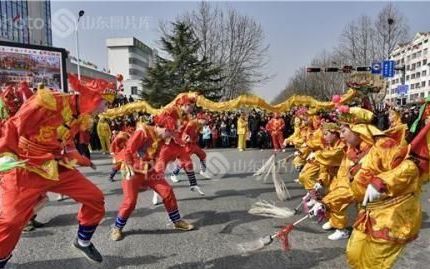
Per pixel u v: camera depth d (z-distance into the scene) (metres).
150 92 33.97
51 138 3.76
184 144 7.79
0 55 9.77
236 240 5.15
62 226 5.80
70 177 3.96
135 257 4.61
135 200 5.26
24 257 4.62
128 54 54.78
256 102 9.55
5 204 3.60
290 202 7.28
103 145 16.20
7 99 4.61
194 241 5.12
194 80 33.69
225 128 19.45
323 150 5.82
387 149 3.30
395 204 3.28
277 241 5.06
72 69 32.34
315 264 4.36
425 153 3.24
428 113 3.54
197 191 8.16
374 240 3.31
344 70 25.88
